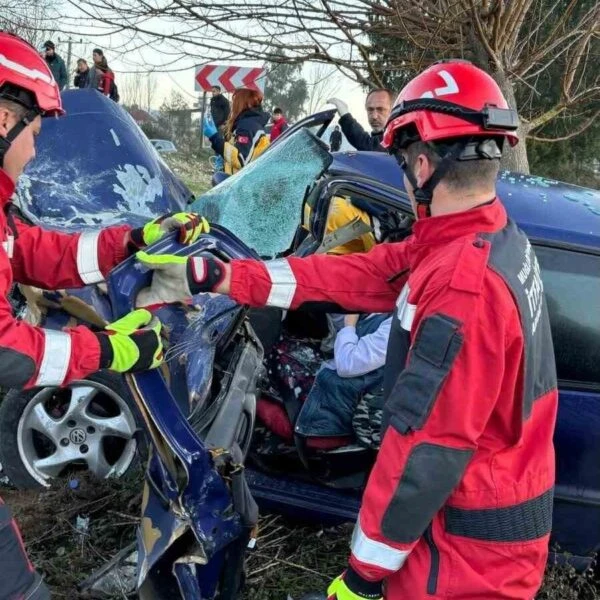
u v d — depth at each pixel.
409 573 1.59
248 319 2.68
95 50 9.66
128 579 2.39
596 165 16.70
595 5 4.66
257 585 2.55
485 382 1.43
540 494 1.60
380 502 1.46
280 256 2.90
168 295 1.81
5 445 2.93
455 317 1.41
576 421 2.69
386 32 4.71
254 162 3.13
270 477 2.94
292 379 2.90
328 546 2.84
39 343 1.53
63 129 3.59
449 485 1.44
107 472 2.96
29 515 2.78
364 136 4.70
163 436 1.78
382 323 2.68
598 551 2.84
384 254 1.96
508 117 1.50
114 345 1.61
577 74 5.73
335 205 2.87
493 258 1.47
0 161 1.68
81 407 2.90
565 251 2.74
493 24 4.35
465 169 1.51
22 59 1.67
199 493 1.81
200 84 7.94
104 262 2.09
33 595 1.72
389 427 1.47
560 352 2.71
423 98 1.53
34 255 2.08
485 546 1.54
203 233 2.05
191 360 2.13
